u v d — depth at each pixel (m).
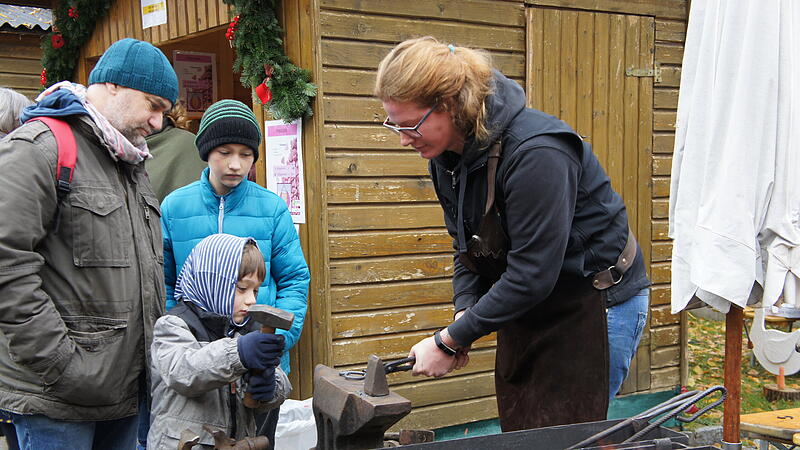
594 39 4.66
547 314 2.35
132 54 2.31
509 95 2.14
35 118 2.20
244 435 2.26
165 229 3.17
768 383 5.82
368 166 4.00
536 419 2.41
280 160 4.06
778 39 2.53
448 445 1.77
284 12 3.96
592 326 2.31
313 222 3.91
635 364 4.97
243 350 2.02
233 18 3.96
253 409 2.31
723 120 2.59
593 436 1.83
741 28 2.56
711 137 2.60
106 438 2.45
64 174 2.12
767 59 2.52
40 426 2.16
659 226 5.01
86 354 2.15
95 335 2.17
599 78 4.69
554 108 4.54
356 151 3.98
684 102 2.80
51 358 2.07
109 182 2.26
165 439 2.16
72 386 2.12
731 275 2.50
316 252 3.91
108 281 2.20
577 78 4.61
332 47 3.87
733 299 2.49
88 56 5.92
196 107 5.66
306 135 3.92
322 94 3.85
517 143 2.06
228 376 2.03
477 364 4.44
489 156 2.11
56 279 2.15
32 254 2.04
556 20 4.51
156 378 2.23
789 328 6.20
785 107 2.54
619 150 4.81
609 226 2.29
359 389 1.75
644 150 4.91
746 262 2.50
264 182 4.20
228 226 3.15
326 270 3.90
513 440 1.84
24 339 2.02
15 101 3.09
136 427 2.46
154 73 2.33
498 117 2.06
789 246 2.54
